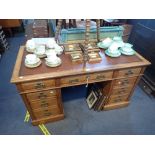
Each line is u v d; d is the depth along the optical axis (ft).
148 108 6.70
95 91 6.51
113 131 5.72
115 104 6.44
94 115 6.30
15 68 4.46
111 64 4.84
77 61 4.78
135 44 8.30
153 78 7.22
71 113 6.35
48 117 5.76
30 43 5.27
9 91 7.45
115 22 8.75
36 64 4.55
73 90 7.32
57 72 4.36
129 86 5.82
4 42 11.02
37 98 4.81
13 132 5.61
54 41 5.30
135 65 4.89
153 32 6.89
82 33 5.50
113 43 5.39
